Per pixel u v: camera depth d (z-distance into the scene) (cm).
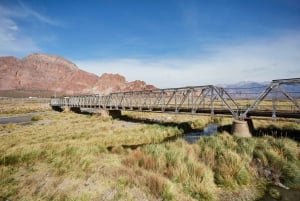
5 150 1189
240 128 1441
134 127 2141
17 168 928
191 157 977
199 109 1938
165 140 1666
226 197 717
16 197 655
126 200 630
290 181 800
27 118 3550
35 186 728
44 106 6109
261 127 1706
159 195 661
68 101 5147
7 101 8350
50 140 1625
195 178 761
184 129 2003
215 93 1736
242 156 959
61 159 984
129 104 2952
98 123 2509
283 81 1320
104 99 3500
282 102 3631
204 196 679
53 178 799
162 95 2273
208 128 2103
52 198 639
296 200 695
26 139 1650
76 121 2780
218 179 802
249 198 712
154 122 2508
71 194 656
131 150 1303
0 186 729
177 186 734
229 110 1623
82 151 1123
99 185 731
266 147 1036
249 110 1484
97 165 941
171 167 856
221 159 931
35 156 1066
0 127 2392
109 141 1602
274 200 698
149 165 916
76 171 865
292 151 976
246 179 803
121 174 821
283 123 1841
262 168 888
